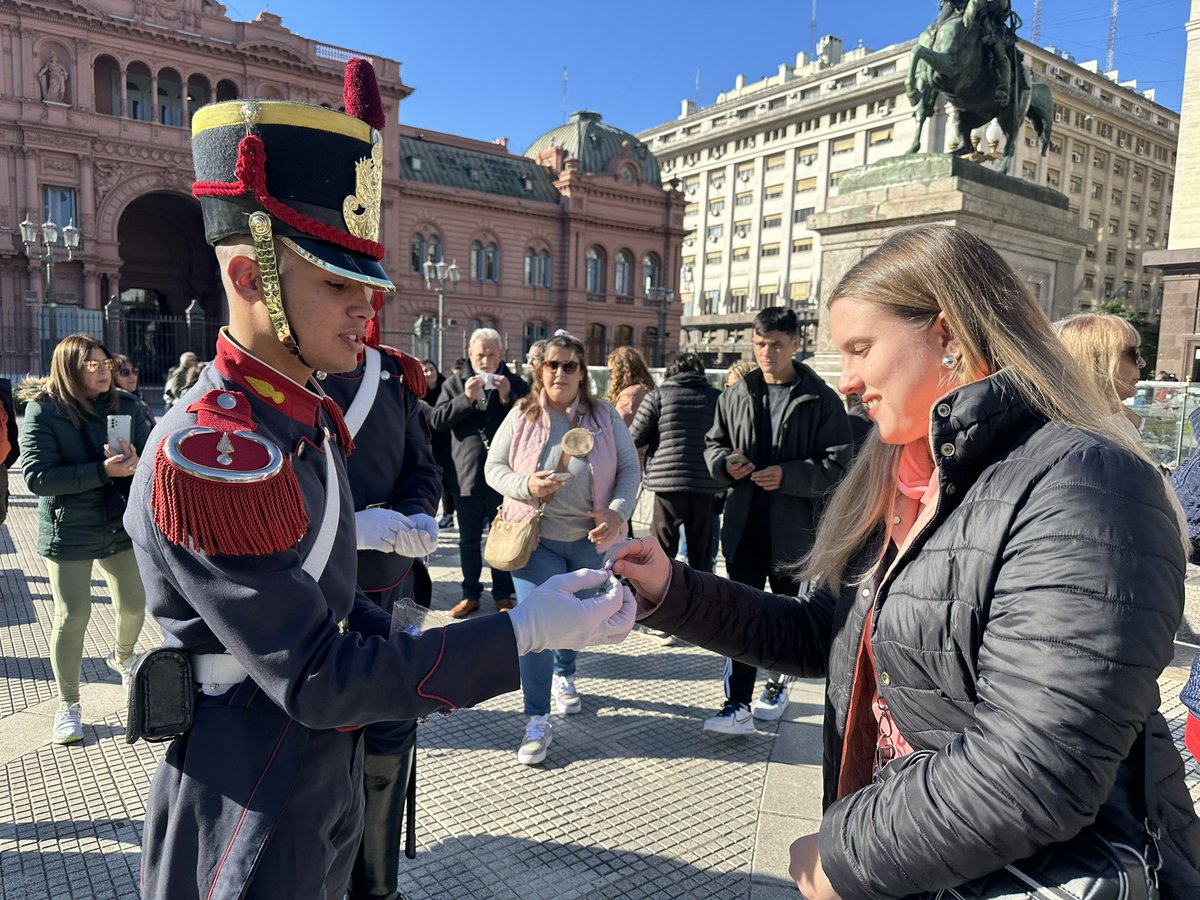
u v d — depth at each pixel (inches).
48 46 1145.4
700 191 2731.3
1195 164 823.7
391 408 95.6
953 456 40.8
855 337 45.6
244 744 50.8
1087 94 2166.6
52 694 149.6
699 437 172.1
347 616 57.3
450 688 46.8
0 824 107.2
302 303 50.0
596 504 136.4
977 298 42.1
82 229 1176.8
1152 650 33.7
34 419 129.7
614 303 1759.4
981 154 304.3
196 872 50.1
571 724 142.1
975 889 38.4
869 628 46.4
